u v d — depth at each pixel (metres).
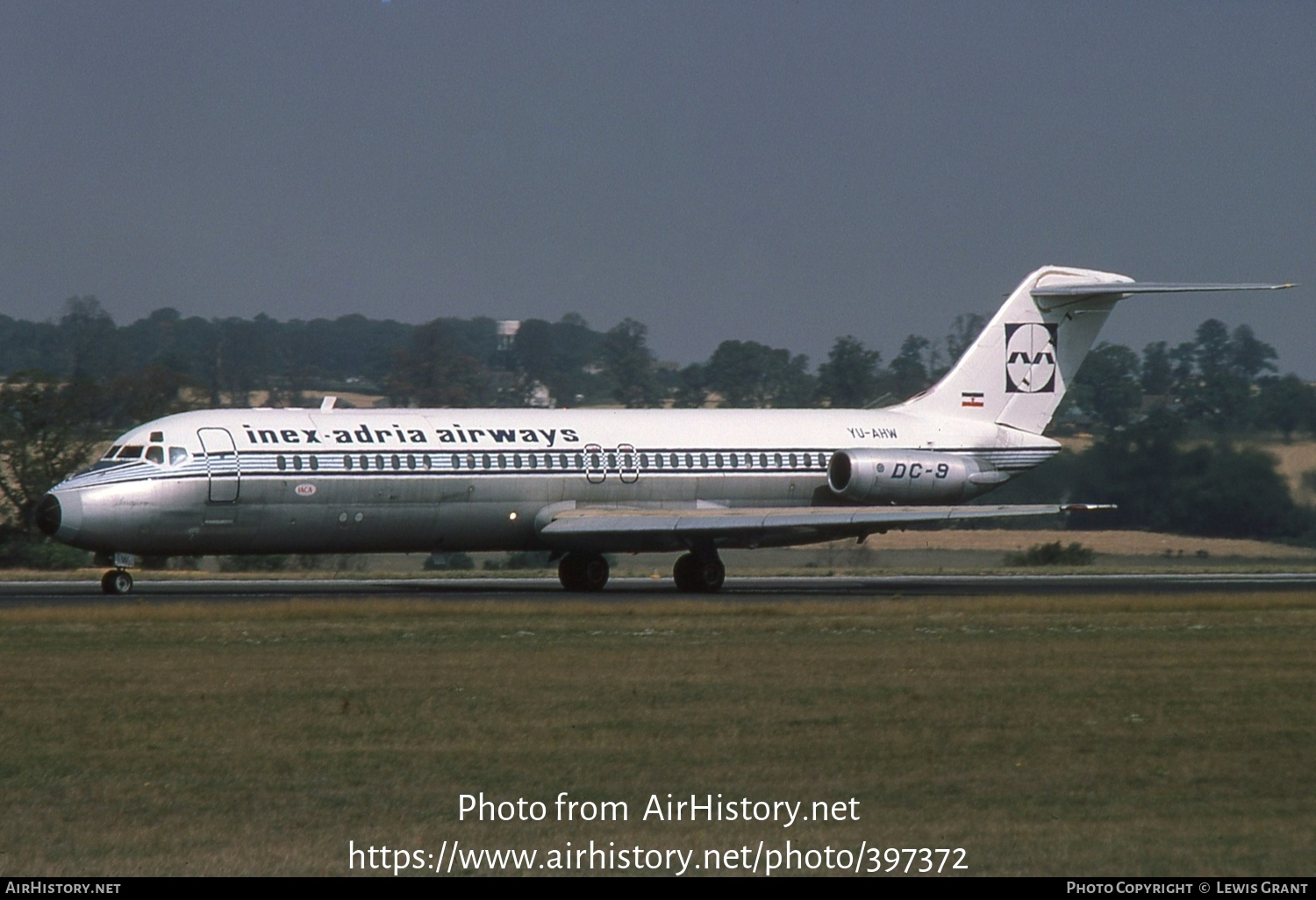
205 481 95.75
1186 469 175.75
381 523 101.44
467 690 53.84
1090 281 126.19
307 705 51.00
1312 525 169.88
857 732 46.72
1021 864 33.69
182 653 63.69
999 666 60.34
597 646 66.25
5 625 73.50
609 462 109.00
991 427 124.19
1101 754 44.09
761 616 80.38
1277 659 62.97
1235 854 34.31
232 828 36.59
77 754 43.81
